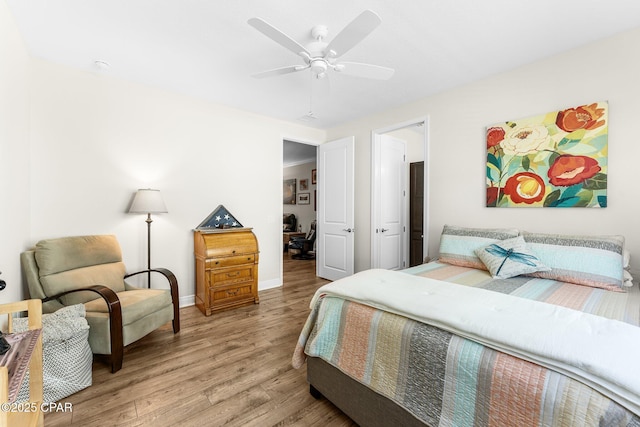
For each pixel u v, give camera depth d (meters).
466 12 1.76
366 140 3.89
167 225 3.07
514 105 2.50
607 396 0.79
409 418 1.20
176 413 1.53
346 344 1.48
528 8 1.73
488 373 0.99
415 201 4.56
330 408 1.59
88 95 2.55
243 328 2.62
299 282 4.26
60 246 2.14
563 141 2.23
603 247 1.85
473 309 1.22
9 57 1.75
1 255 1.65
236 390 1.73
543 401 0.87
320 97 3.17
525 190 2.42
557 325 1.05
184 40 2.06
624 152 1.99
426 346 1.17
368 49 2.19
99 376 1.85
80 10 1.73
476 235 2.47
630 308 1.42
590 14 1.79
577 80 2.17
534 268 1.97
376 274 1.86
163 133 3.01
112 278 2.36
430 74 2.61
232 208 3.57
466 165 2.82
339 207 4.13
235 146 3.58
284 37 1.58
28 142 2.20
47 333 1.57
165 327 2.64
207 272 2.93
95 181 2.61
